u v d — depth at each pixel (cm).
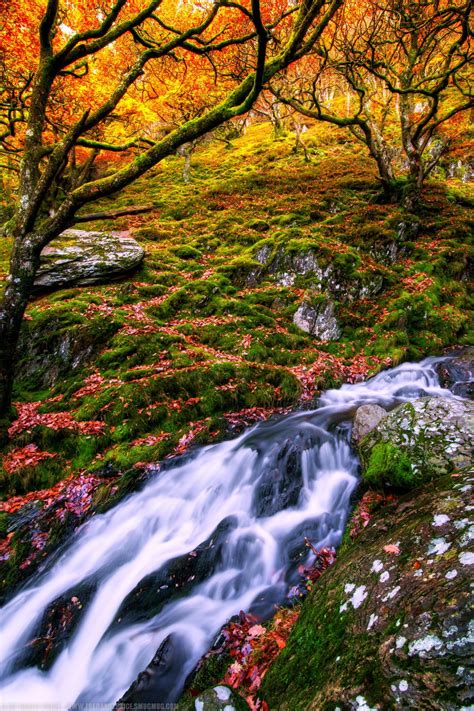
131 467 618
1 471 610
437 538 237
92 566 486
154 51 691
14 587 473
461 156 2281
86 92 1638
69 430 673
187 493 571
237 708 223
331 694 183
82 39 635
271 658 294
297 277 1153
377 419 575
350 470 541
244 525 496
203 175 2873
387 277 1131
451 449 388
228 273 1232
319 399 779
